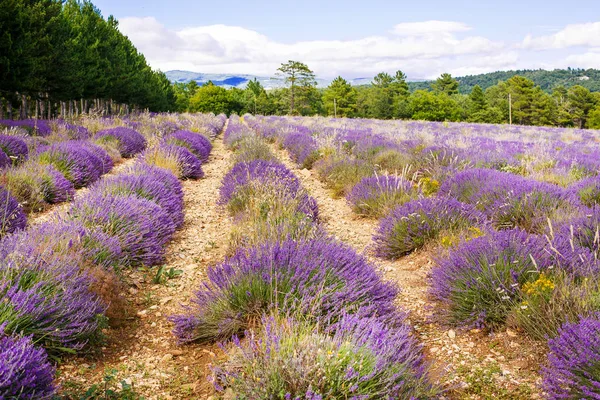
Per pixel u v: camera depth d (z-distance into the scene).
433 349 3.84
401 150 13.75
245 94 106.31
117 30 49.12
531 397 3.11
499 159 11.62
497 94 104.00
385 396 2.62
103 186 7.71
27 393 2.60
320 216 8.39
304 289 3.76
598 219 5.43
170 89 78.38
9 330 3.26
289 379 2.72
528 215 6.61
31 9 25.00
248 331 3.76
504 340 3.85
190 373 3.43
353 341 2.95
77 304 3.73
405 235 6.19
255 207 6.95
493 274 4.24
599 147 18.97
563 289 3.79
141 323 4.28
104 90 38.69
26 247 4.21
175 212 7.75
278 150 19.38
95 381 3.25
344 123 35.50
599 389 2.76
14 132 13.94
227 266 4.41
